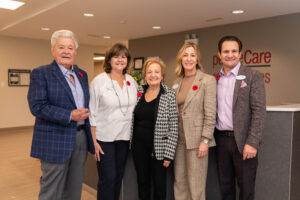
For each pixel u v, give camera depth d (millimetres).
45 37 8117
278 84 5375
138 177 2346
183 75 2318
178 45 7082
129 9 4801
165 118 2156
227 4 4469
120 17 5402
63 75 1957
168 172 2557
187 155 2184
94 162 3193
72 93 1987
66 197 2148
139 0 4273
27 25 6285
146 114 2213
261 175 2287
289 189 2166
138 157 2279
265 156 2264
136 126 2285
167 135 2168
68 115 1825
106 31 6961
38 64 8539
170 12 5000
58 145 1896
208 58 6465
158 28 6547
